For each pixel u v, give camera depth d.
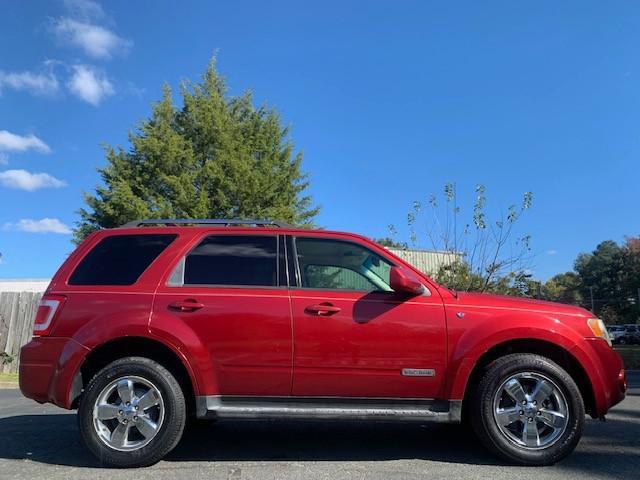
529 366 4.85
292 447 5.50
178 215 23.66
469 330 4.92
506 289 13.80
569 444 4.77
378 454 5.22
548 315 5.01
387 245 15.62
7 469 4.77
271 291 5.03
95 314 4.96
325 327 4.89
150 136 25.11
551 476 4.49
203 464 4.88
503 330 4.89
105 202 24.95
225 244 5.27
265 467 4.77
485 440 4.86
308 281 5.12
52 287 5.14
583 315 5.10
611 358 5.04
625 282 75.94
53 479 4.46
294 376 4.88
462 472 4.60
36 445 5.67
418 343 4.89
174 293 5.01
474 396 4.92
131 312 4.92
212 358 4.88
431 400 4.93
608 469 4.68
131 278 5.11
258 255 5.22
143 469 4.73
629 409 7.82
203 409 4.84
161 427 4.77
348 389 4.89
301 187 28.62
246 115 29.03
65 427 6.66
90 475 4.56
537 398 4.86
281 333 4.88
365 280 5.18
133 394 4.85
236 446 5.55
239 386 4.89
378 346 4.88
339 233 5.37
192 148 25.33
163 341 4.84
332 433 6.13
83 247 5.33
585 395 5.11
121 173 25.52
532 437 4.82
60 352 4.90
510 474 4.54
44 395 4.90
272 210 24.69
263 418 4.84
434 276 14.51
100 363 5.14
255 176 24.66
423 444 5.61
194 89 27.56
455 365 4.87
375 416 4.84
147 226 5.52
